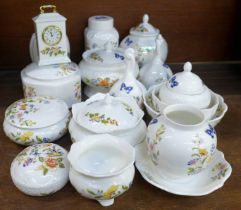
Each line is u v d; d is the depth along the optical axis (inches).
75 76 31.5
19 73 39.1
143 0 38.4
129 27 39.8
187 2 39.2
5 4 35.5
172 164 21.5
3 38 37.3
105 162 22.2
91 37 35.8
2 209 21.4
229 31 41.7
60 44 30.9
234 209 22.0
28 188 21.5
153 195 22.9
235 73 41.3
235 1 39.9
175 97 27.0
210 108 27.3
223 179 22.0
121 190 20.8
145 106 29.2
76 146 21.7
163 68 33.6
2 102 33.5
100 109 25.0
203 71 41.6
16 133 25.9
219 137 29.2
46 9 36.7
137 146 25.9
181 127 21.2
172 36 41.1
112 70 32.0
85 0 37.1
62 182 22.2
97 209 21.7
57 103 28.1
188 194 21.3
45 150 23.5
